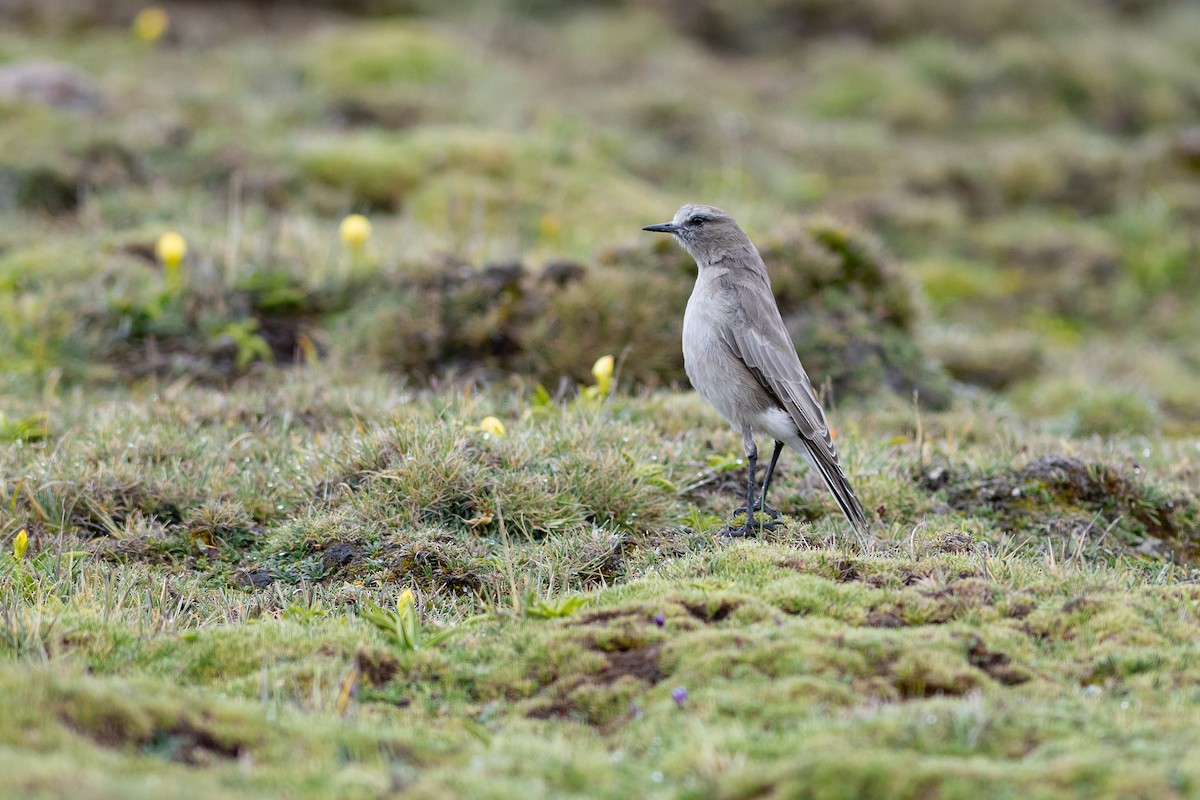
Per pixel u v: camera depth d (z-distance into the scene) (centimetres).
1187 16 3788
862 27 3625
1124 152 2875
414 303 1544
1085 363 1966
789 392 1076
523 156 2291
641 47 3475
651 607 825
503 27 3538
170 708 670
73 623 818
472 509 1058
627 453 1106
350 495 1061
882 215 2552
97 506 1066
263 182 2116
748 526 1043
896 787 600
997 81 3272
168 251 1571
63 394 1413
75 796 548
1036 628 818
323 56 2895
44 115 2177
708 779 616
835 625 799
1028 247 2522
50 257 1705
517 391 1427
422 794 607
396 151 2259
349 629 833
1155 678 747
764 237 1647
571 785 635
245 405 1295
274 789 610
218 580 986
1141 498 1166
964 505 1147
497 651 802
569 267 1578
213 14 3294
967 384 1855
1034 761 635
